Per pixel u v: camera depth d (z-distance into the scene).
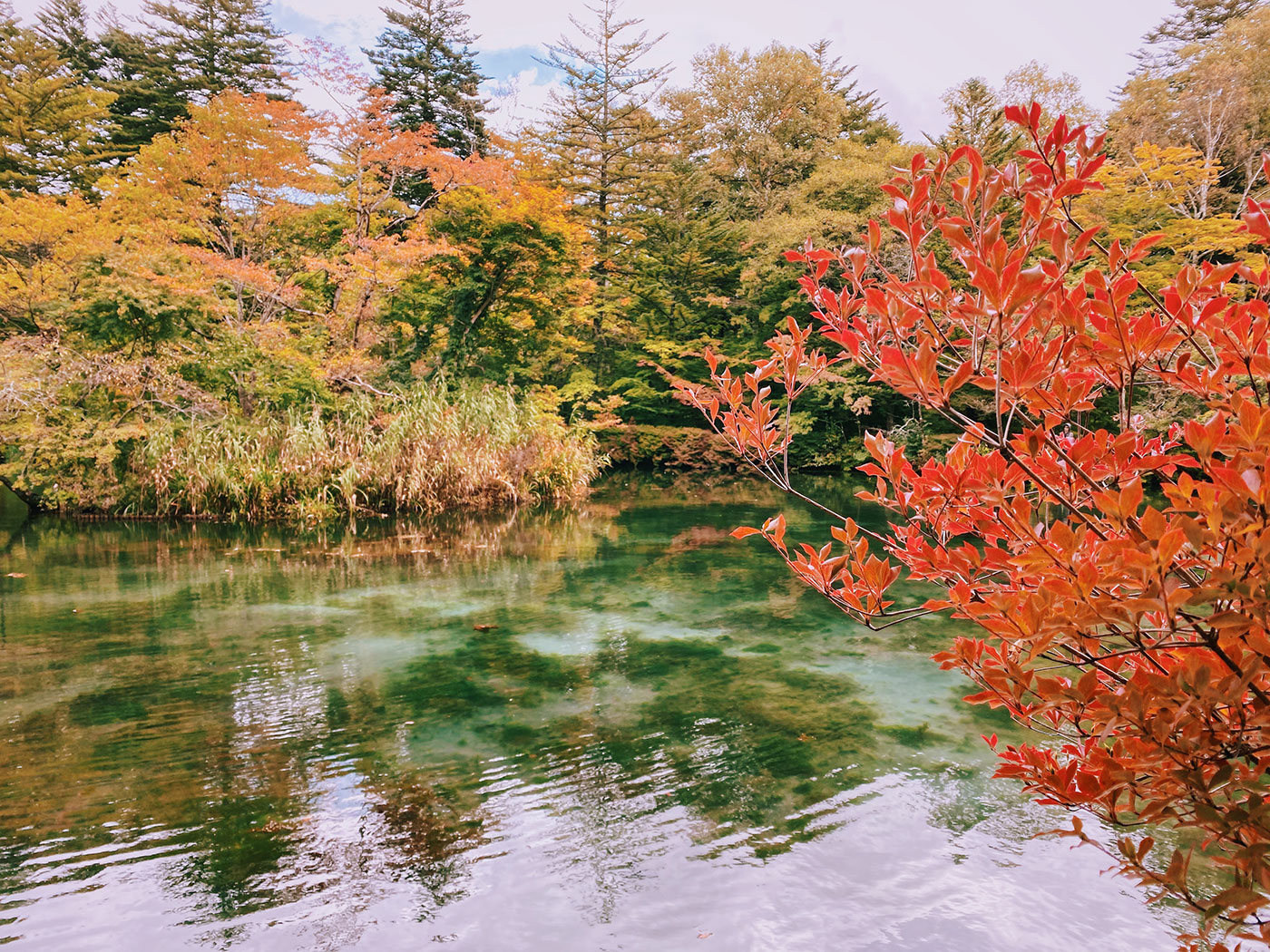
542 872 2.76
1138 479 1.02
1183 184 13.39
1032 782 1.38
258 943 2.36
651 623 6.24
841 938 2.38
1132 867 1.29
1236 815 1.05
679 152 28.05
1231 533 0.95
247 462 11.78
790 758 3.72
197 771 3.57
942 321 1.38
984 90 20.25
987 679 1.34
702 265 23.39
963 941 2.35
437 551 9.38
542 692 4.66
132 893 2.62
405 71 26.52
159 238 14.44
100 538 10.21
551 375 24.38
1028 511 1.18
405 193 23.48
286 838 2.99
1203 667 0.98
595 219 25.75
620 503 14.51
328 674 4.97
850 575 1.64
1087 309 1.20
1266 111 15.75
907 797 3.31
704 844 2.95
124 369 12.06
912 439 18.58
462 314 17.42
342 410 13.77
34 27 24.84
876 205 20.23
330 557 8.99
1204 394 1.25
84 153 23.14
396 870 2.77
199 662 5.19
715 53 27.31
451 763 3.66
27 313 14.19
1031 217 1.22
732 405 1.87
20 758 3.71
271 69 27.11
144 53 25.42
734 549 9.55
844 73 28.95
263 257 16.14
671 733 4.04
